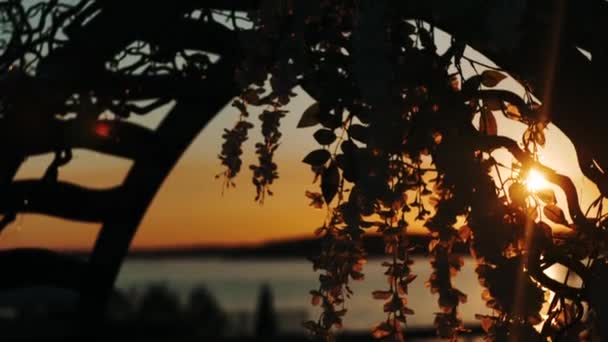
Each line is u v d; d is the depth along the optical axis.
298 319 20.16
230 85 3.22
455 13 1.82
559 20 1.83
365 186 1.80
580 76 1.86
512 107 1.98
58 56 3.19
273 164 2.05
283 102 2.04
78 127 3.39
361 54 1.74
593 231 1.90
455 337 1.87
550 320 1.92
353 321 40.25
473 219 1.80
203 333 21.05
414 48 1.93
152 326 20.95
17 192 3.64
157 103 3.38
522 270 1.78
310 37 2.05
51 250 4.09
